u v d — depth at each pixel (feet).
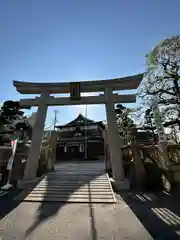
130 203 21.99
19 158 36.11
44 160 38.45
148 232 14.20
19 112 77.46
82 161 83.30
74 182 29.40
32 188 27.63
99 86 37.81
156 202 22.15
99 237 13.44
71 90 37.29
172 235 13.64
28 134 61.98
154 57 45.70
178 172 28.35
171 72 43.57
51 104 37.63
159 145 30.73
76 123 118.21
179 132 52.31
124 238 13.24
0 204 22.11
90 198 23.61
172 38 42.73
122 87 37.81
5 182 33.04
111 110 35.78
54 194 25.20
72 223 16.11
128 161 35.73
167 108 43.96
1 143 61.87
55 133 47.52
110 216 17.80
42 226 15.49
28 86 38.63
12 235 13.85
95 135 104.58
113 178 30.63
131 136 35.70
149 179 29.76
